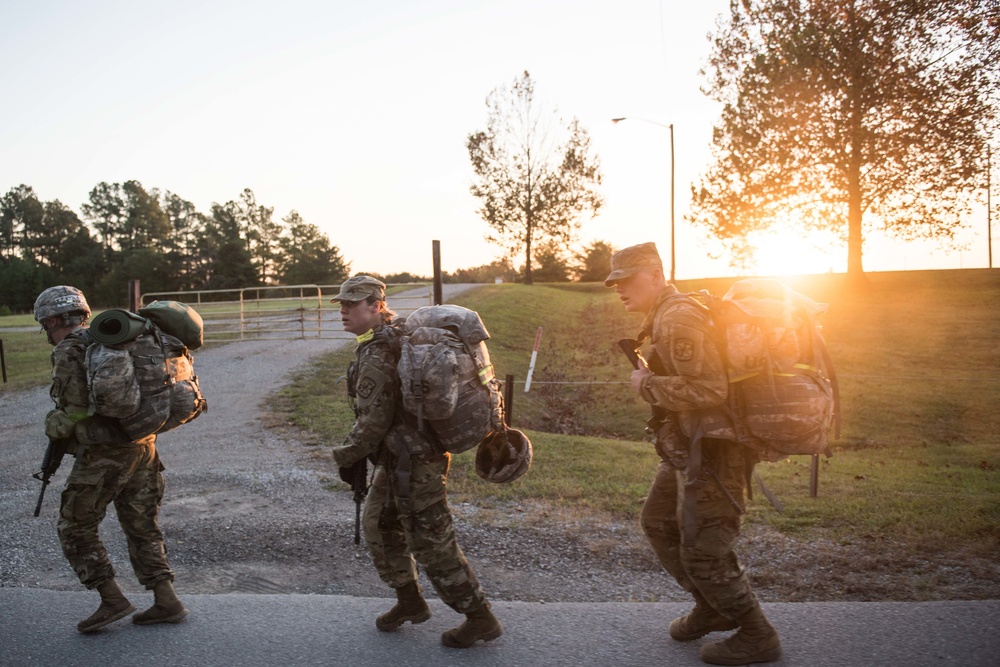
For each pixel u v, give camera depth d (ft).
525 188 171.22
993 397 49.16
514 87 167.73
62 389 12.19
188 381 13.42
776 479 24.82
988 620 12.42
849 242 108.99
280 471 27.20
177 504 22.82
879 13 99.04
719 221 112.06
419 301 100.27
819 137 104.17
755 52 111.86
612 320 97.60
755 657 11.11
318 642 12.20
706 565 10.98
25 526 20.92
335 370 54.60
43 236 374.22
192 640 12.30
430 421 11.60
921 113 98.89
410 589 12.60
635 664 11.29
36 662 11.58
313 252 317.63
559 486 23.48
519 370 63.41
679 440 11.27
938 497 21.53
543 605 13.60
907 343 71.51
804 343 10.97
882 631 12.10
